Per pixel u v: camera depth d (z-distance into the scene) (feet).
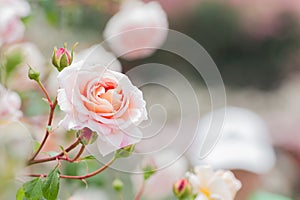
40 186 3.82
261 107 20.63
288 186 11.49
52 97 4.99
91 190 5.08
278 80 24.06
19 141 3.72
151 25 5.14
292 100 21.07
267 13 24.56
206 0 23.65
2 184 3.65
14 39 4.99
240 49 24.29
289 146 12.91
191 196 4.21
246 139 6.44
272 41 24.54
